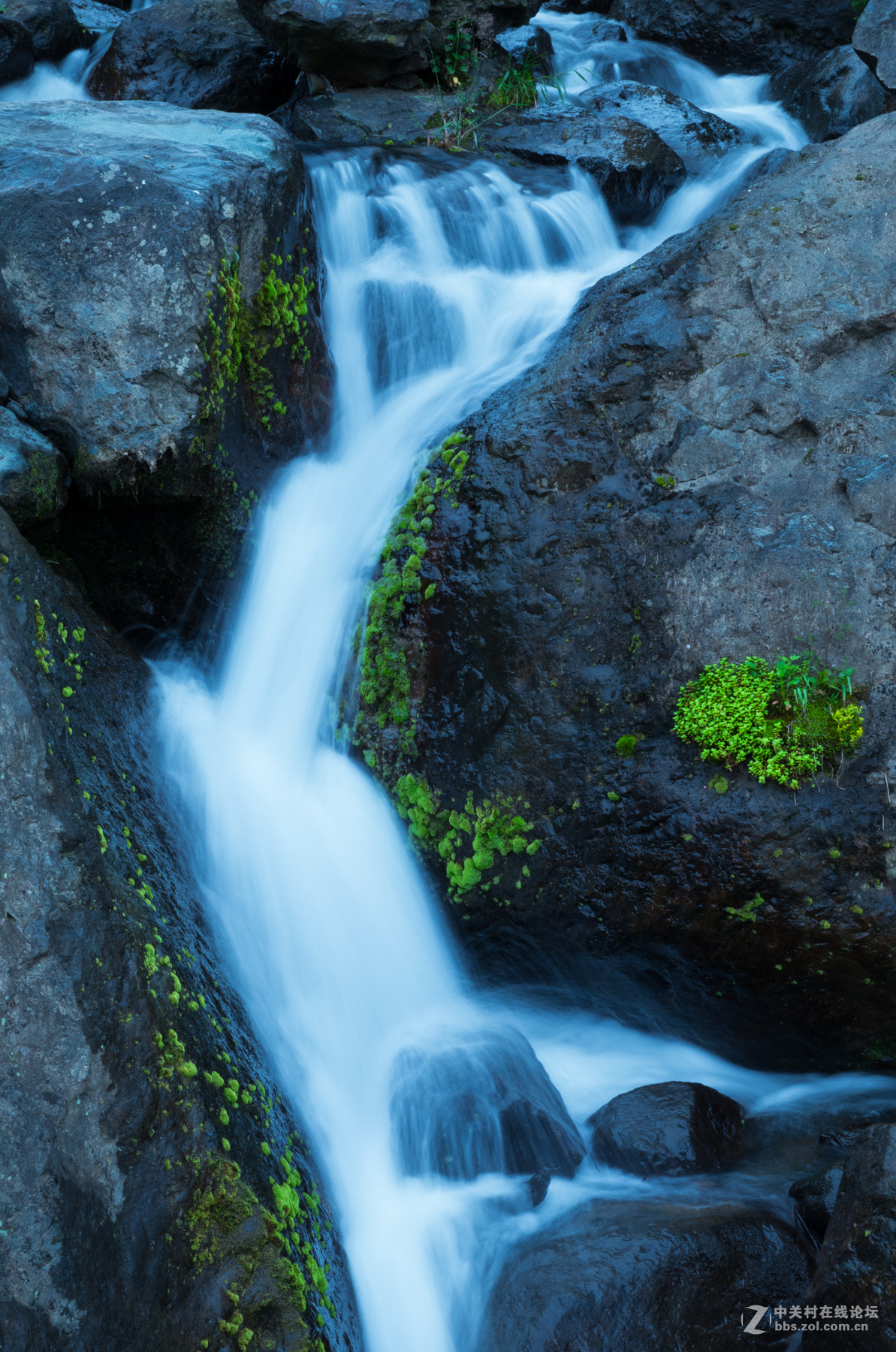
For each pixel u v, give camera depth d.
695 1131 4.22
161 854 3.84
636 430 5.04
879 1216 3.26
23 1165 2.76
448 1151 4.13
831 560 4.64
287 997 4.25
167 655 5.45
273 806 4.84
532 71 9.62
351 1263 3.68
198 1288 2.97
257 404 5.32
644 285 5.40
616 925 4.70
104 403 4.65
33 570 3.84
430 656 5.13
